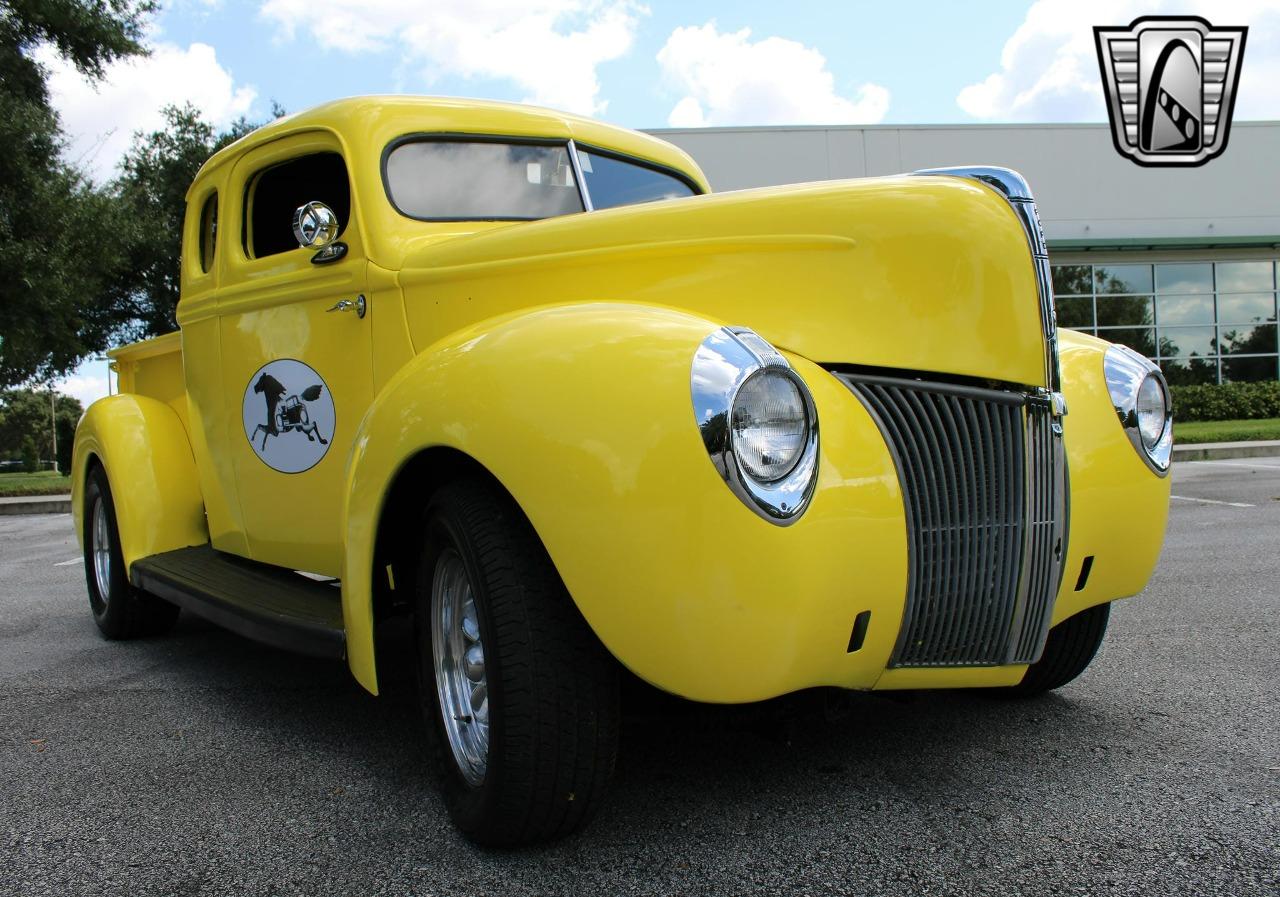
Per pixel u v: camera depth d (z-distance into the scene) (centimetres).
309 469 331
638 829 229
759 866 210
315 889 208
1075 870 204
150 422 430
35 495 1468
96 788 269
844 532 203
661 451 190
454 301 282
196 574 367
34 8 1490
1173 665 356
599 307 223
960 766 262
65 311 1496
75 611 534
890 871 206
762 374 195
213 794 262
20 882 215
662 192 380
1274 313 2428
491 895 202
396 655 401
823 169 2219
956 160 2278
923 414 223
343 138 316
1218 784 246
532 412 204
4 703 355
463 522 220
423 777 270
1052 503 232
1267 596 465
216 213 384
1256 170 2378
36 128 1468
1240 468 1148
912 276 230
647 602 192
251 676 383
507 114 344
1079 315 2405
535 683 206
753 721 227
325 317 320
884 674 222
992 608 229
